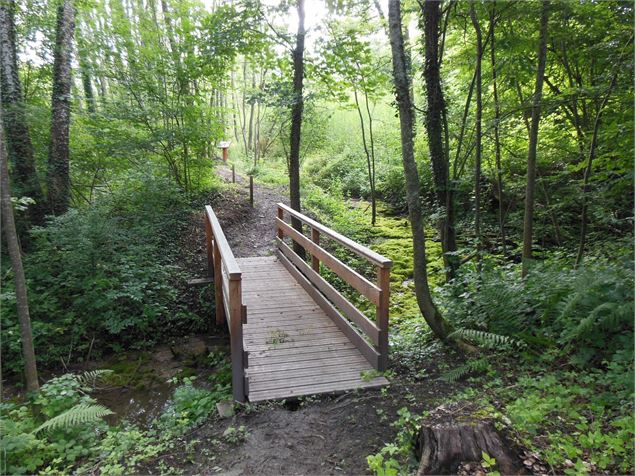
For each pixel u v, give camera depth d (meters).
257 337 4.42
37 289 5.84
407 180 3.97
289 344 4.26
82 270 6.12
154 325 6.25
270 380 3.59
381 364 3.69
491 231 8.47
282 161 14.58
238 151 16.31
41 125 7.33
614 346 3.25
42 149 7.65
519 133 6.86
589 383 3.04
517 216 7.92
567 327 3.43
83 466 2.94
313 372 3.72
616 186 5.22
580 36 5.54
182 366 5.39
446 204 5.64
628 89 4.69
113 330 5.77
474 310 4.41
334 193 11.66
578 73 6.22
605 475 2.16
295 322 4.82
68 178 7.68
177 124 8.78
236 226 9.23
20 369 5.17
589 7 4.95
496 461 2.19
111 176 8.66
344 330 4.51
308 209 10.30
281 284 6.15
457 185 5.66
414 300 6.59
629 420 2.45
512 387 3.19
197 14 8.33
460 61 6.57
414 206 3.99
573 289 3.60
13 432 3.15
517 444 2.30
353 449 2.74
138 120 8.40
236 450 2.86
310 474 2.54
